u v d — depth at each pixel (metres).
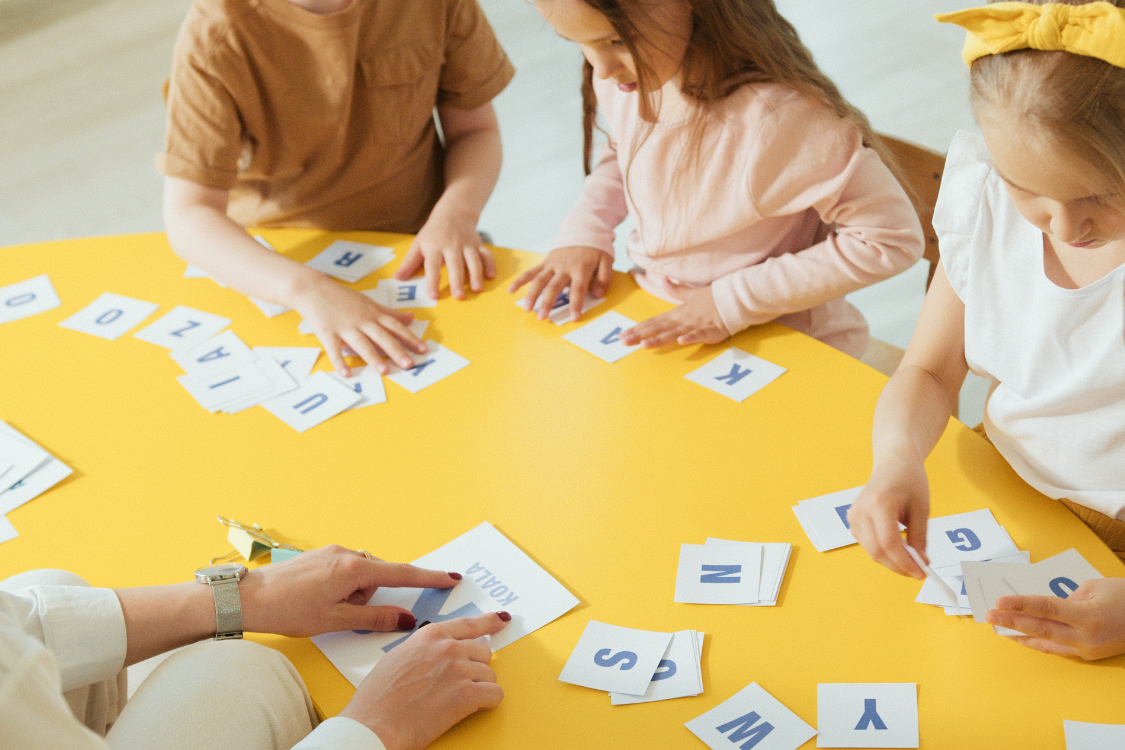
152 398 1.24
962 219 1.04
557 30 1.20
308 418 1.20
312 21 1.47
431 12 1.64
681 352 1.26
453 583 0.97
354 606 0.93
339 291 1.36
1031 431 1.02
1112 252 0.93
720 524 1.00
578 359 1.26
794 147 1.27
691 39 1.25
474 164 1.76
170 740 0.77
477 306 1.39
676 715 0.82
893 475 0.96
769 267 1.30
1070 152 0.71
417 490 1.08
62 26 4.61
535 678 0.87
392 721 0.80
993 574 0.88
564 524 1.02
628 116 1.43
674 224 1.39
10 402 1.25
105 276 1.50
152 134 3.63
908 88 3.25
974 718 0.80
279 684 0.84
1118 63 0.68
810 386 1.17
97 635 0.87
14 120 3.85
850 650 0.86
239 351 1.32
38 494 1.11
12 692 0.55
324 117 1.59
